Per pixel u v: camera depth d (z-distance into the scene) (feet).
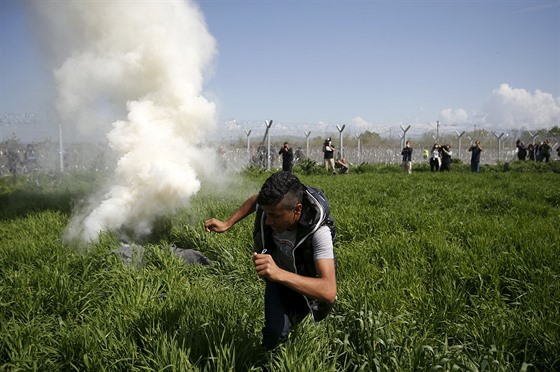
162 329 11.41
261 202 9.16
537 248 18.20
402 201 35.76
